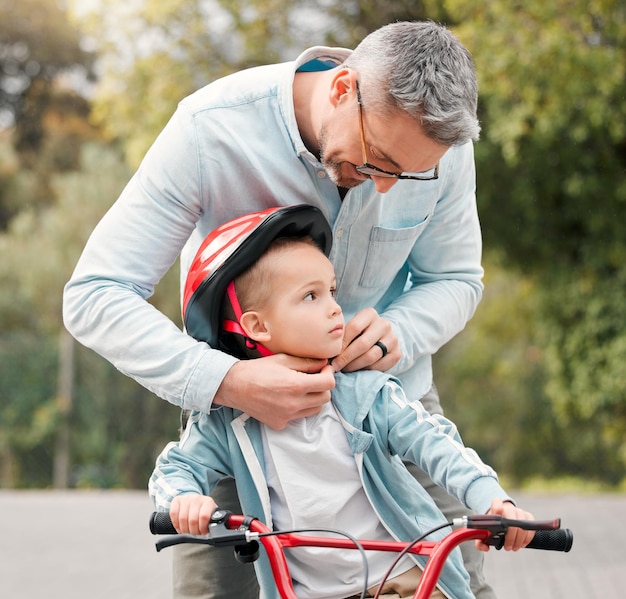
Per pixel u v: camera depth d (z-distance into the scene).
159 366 2.62
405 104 2.39
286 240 2.69
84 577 6.62
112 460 11.96
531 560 7.32
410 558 2.65
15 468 11.83
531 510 9.55
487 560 7.37
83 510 9.56
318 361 2.68
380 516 2.64
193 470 2.70
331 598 2.64
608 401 12.22
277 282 2.65
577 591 6.29
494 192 11.70
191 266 2.73
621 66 9.98
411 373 3.09
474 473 2.54
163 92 12.05
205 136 2.72
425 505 2.72
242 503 2.71
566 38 9.85
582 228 11.95
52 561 7.13
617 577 6.64
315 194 2.77
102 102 12.55
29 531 8.35
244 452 2.68
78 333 2.75
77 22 12.38
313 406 2.59
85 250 2.78
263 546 2.64
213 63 12.20
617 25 9.95
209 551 3.02
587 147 11.07
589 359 12.24
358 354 2.74
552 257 12.30
